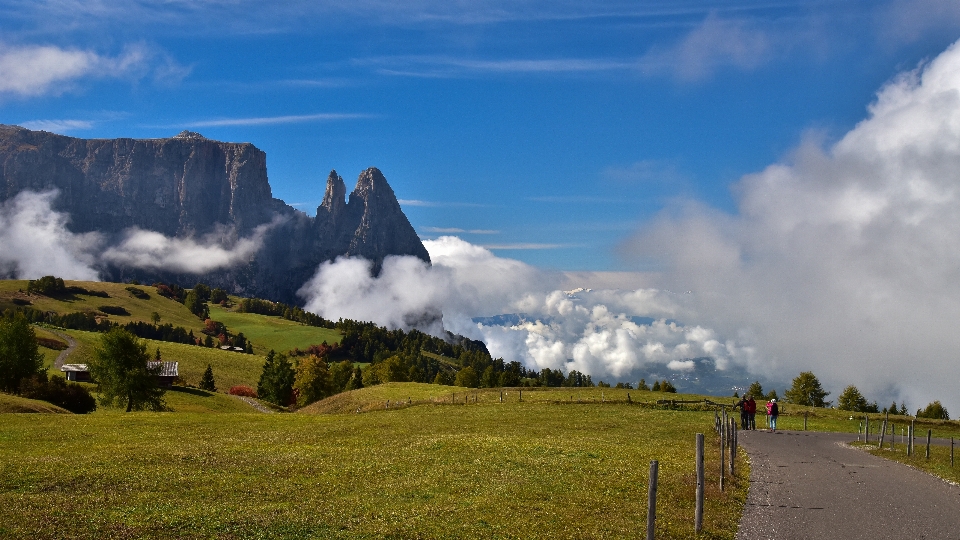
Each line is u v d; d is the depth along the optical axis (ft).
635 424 192.75
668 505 85.56
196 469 105.70
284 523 73.61
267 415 232.94
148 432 163.43
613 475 104.73
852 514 83.56
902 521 80.79
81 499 82.79
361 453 125.70
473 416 217.15
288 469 107.55
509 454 124.16
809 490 97.35
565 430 174.70
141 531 69.41
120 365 365.81
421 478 101.19
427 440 144.25
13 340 363.35
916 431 211.41
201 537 68.18
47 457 114.21
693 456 125.80
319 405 343.26
